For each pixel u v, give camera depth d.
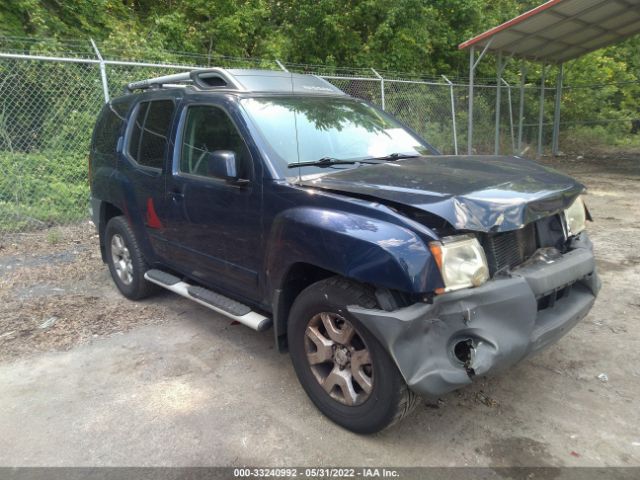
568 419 3.12
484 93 15.70
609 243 6.84
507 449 2.87
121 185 4.77
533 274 2.86
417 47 15.83
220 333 4.38
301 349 3.17
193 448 2.91
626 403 3.27
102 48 10.57
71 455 2.87
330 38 15.37
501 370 2.67
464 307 2.58
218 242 3.72
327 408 3.07
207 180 3.74
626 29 14.66
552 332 2.92
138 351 4.07
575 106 19.72
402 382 2.67
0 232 7.35
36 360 3.96
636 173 13.59
